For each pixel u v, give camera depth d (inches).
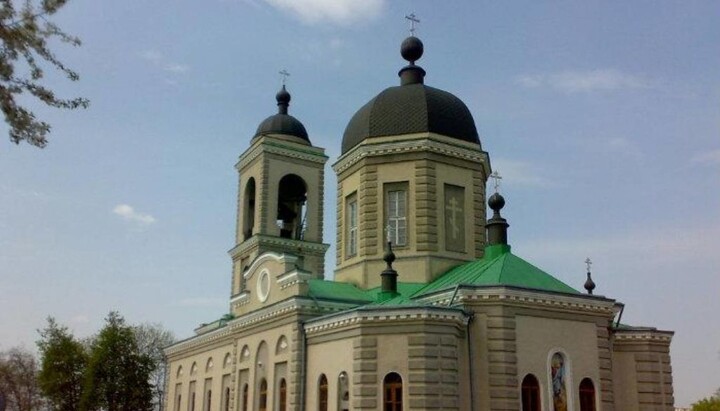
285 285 1485.0
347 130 1753.2
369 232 1585.9
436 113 1635.1
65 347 2800.2
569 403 1247.5
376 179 1611.7
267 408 1476.4
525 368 1224.8
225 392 1835.6
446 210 1579.7
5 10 611.2
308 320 1387.8
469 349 1221.1
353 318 1227.2
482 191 1643.7
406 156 1599.4
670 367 1460.4
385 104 1673.2
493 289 1237.1
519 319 1245.7
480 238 1601.9
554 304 1273.4
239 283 2036.2
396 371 1176.8
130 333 2834.6
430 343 1171.9
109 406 2709.2
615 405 1412.4
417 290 1457.9
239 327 1673.2
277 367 1470.2
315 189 2074.3
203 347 2069.4
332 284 1528.1
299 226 2071.9
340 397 1253.1
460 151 1616.6
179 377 2292.1
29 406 3533.5
